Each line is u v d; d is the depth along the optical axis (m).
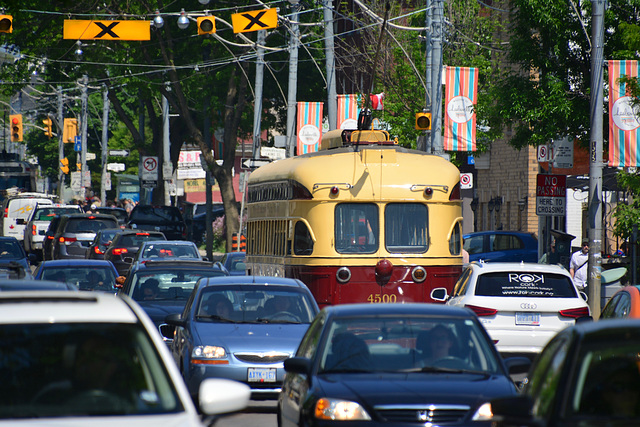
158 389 22.28
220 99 179.38
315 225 66.00
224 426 44.38
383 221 66.19
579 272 90.88
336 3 172.88
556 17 81.69
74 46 164.25
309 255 66.06
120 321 23.72
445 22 121.31
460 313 35.19
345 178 66.31
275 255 71.94
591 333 24.19
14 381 22.06
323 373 32.84
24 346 22.70
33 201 177.12
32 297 24.45
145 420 20.88
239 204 184.50
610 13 79.81
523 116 85.00
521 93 85.69
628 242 95.25
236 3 162.75
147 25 98.56
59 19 150.38
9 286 34.38
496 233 119.62
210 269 65.44
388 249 66.12
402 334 34.12
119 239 118.94
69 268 73.81
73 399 21.89
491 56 139.75
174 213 166.00
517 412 23.27
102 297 25.05
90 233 134.38
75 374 22.38
